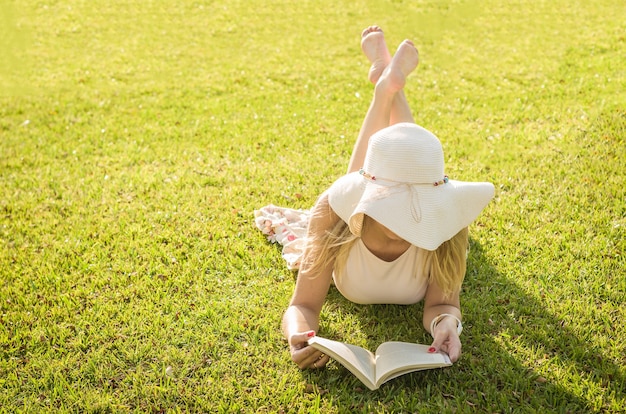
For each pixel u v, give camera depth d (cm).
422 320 365
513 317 363
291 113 686
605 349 335
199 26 1031
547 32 919
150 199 506
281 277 406
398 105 450
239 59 884
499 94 714
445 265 333
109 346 350
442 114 670
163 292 393
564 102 669
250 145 605
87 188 527
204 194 512
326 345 304
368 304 379
